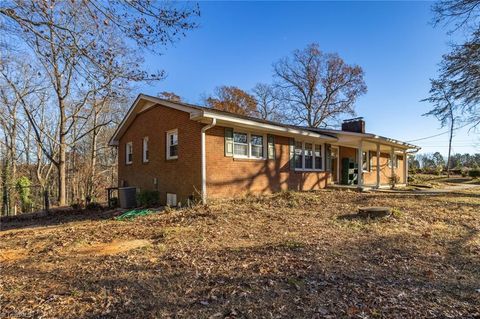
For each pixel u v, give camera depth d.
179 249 5.34
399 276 4.05
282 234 6.36
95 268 4.45
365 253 5.05
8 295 3.56
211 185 10.85
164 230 6.84
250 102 36.81
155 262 4.64
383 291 3.54
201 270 4.24
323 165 16.97
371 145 19.58
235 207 9.52
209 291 3.54
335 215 8.47
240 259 4.70
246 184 12.20
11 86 18.66
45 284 3.91
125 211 11.69
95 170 26.20
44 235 7.45
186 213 8.95
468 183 24.34
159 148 12.84
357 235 6.30
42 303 3.32
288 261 4.55
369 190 15.93
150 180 13.38
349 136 15.91
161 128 12.75
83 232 7.38
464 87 12.58
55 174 26.14
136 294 3.50
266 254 4.92
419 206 10.12
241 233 6.49
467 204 10.83
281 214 8.59
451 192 15.40
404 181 21.80
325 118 35.59
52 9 4.64
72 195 26.42
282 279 3.87
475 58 11.77
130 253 5.19
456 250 5.30
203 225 7.32
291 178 14.60
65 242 6.30
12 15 4.42
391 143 17.67
